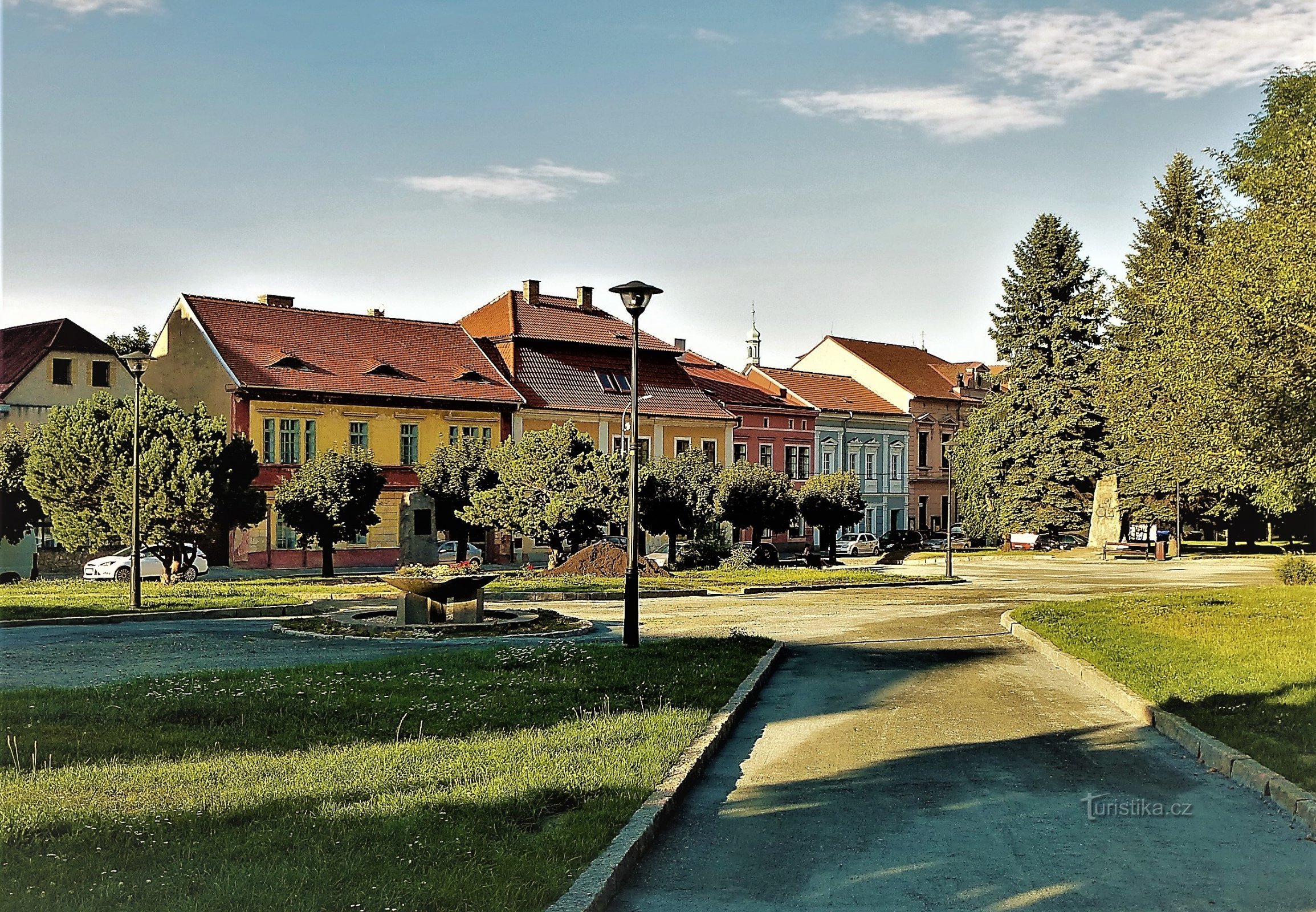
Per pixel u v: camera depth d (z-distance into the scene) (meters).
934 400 78.25
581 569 35.72
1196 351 22.77
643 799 8.20
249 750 9.41
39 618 21.30
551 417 54.56
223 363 45.34
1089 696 13.90
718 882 6.95
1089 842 7.80
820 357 81.56
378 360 49.97
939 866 7.28
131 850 6.58
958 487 69.56
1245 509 64.25
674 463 39.19
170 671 14.49
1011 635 20.92
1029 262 66.25
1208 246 26.80
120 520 31.48
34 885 5.95
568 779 8.52
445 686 12.62
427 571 21.12
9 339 51.75
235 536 44.97
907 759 10.36
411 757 9.16
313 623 20.75
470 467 41.22
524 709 11.44
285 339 48.47
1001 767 10.07
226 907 5.68
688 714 11.45
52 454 32.00
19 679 13.75
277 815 7.38
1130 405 38.72
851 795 9.06
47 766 8.68
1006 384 67.44
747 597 30.48
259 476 44.88
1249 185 23.89
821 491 49.03
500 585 31.31
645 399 58.47
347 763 8.92
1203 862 7.36
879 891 6.80
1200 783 9.45
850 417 71.75
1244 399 20.62
